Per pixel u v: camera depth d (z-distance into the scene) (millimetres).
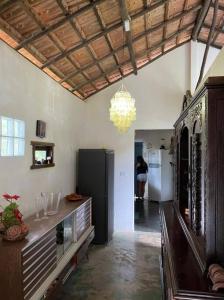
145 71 6121
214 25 4707
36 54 3510
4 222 2436
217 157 1808
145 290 3592
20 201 3197
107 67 5145
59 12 3066
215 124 1816
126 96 4348
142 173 9805
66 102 4977
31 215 3422
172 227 3123
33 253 2398
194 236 2285
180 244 2508
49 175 4152
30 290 2328
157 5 3738
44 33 3229
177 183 3859
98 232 5324
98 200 5352
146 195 10062
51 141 4223
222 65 2658
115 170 6188
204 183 1926
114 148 6191
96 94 6266
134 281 3838
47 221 3098
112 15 3602
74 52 4035
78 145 5770
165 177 9461
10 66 2967
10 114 2971
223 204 1791
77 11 3156
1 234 2463
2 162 2822
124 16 3436
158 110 6066
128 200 6164
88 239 4406
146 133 9914
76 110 5617
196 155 2180
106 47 4387
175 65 6008
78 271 4141
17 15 2779
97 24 3645
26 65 3352
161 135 9656
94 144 6238
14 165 3062
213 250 1792
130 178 6148
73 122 5410
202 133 2014
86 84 5445
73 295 3455
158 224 6801
